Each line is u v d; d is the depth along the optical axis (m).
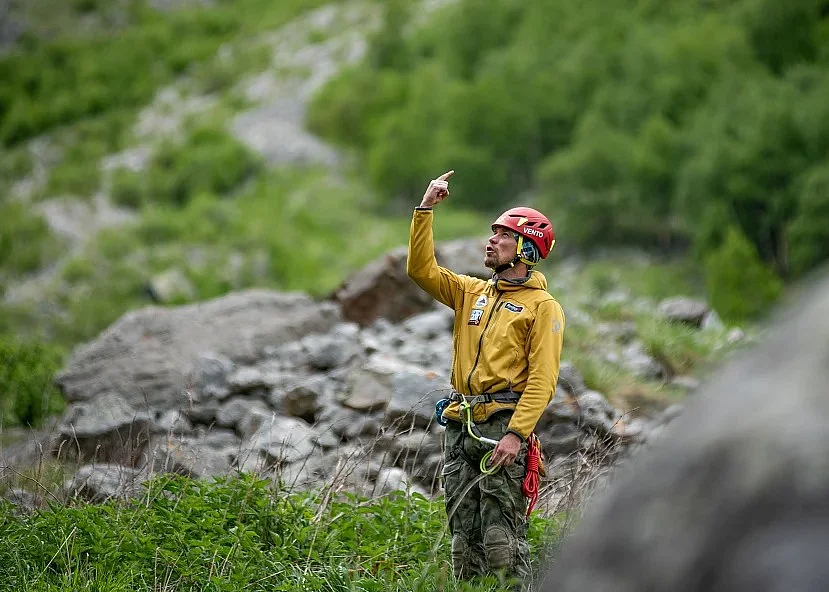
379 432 6.09
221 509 5.10
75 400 9.55
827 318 1.51
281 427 7.27
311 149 91.69
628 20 97.06
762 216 61.44
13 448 8.16
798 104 63.25
